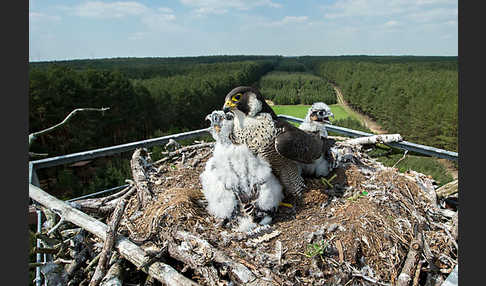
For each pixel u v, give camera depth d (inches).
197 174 36.0
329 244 24.1
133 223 27.2
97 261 24.0
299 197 30.9
